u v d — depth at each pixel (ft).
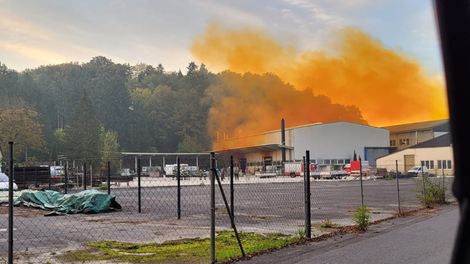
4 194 70.18
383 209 53.78
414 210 50.93
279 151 232.94
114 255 26.99
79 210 54.90
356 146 234.38
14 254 27.50
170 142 389.80
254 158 253.85
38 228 40.40
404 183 128.47
